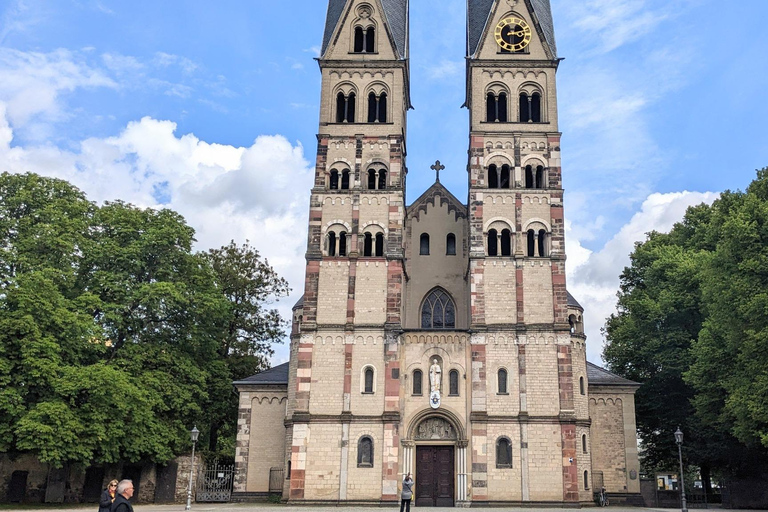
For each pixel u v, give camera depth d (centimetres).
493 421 5888
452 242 6981
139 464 6725
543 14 7000
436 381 6034
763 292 5166
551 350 6047
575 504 5703
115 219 6662
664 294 7381
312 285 6266
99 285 6278
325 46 7006
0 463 6462
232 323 8388
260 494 6731
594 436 6756
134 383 6059
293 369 6869
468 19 7238
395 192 6500
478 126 6638
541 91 6762
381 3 7044
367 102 6794
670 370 7225
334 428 5925
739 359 5544
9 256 5800
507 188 6462
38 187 6406
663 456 8031
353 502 5762
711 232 6694
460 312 6806
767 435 4984
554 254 6275
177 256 6750
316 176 6575
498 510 5397
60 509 5491
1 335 5278
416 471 5938
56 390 5316
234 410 7975
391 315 6166
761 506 6938
